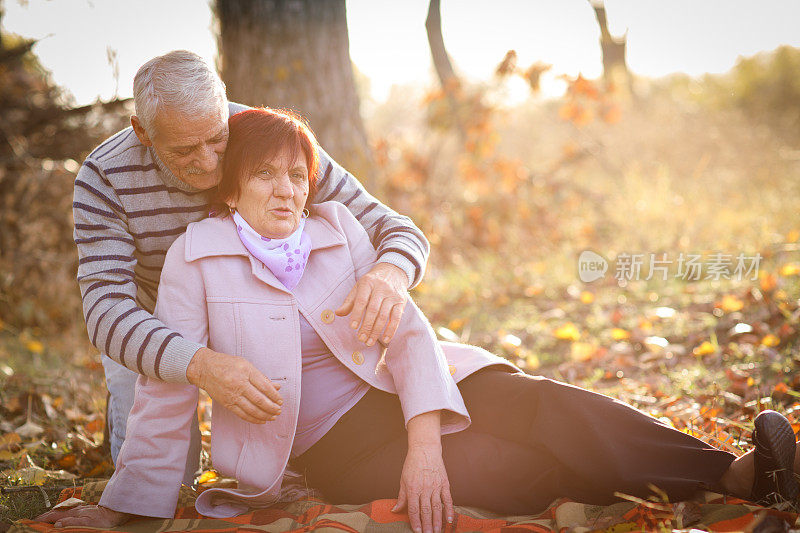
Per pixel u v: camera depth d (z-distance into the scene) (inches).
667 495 90.7
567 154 397.1
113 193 101.5
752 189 358.3
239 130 95.5
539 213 346.9
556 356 192.1
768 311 186.4
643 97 503.8
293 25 215.0
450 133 382.9
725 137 447.8
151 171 101.9
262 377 89.0
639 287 240.4
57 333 255.1
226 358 89.6
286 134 95.1
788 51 585.6
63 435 149.4
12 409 166.7
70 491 110.7
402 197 337.1
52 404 169.5
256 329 96.0
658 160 418.3
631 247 286.4
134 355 92.3
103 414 157.0
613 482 91.7
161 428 96.3
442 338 204.2
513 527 88.6
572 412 94.3
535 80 348.5
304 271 101.3
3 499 114.3
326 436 100.0
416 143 398.0
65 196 273.7
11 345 232.4
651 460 92.7
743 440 121.9
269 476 97.0
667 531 82.7
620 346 187.2
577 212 358.0
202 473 124.3
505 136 449.1
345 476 100.0
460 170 364.2
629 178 371.6
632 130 446.9
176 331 95.0
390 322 93.6
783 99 554.6
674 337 190.9
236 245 97.7
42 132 273.6
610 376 171.2
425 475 91.4
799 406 127.6
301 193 96.8
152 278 108.7
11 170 269.7
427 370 96.9
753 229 281.4
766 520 83.2
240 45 216.4
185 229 104.7
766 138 447.8
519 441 98.9
